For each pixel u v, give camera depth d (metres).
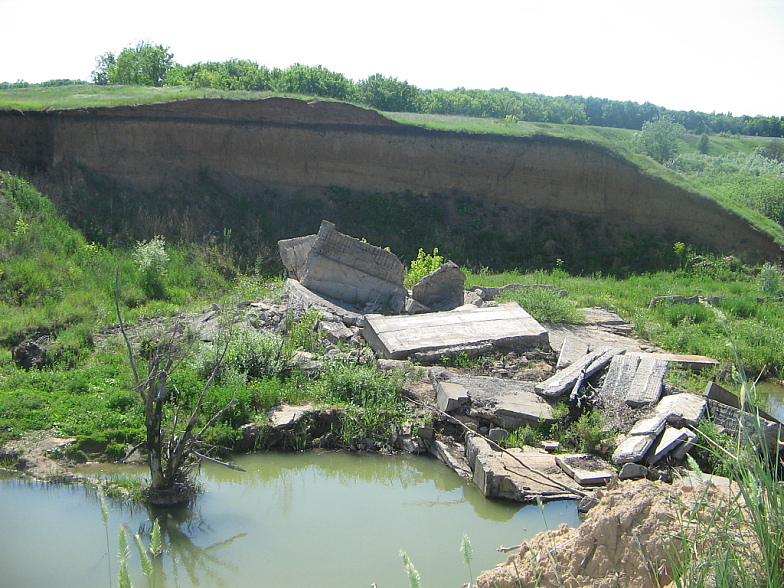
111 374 10.48
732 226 28.20
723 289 21.45
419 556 6.44
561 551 4.53
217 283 17.81
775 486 3.53
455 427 9.12
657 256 26.77
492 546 6.64
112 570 6.09
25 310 14.06
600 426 8.81
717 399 9.38
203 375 10.04
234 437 8.74
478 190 27.73
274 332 12.38
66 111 22.14
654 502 4.50
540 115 65.44
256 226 23.12
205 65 45.53
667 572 4.05
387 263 14.28
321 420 9.31
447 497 7.78
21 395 9.37
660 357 11.75
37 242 17.36
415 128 27.25
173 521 7.00
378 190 26.69
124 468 8.05
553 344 12.26
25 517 6.93
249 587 5.91
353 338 12.02
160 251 16.67
